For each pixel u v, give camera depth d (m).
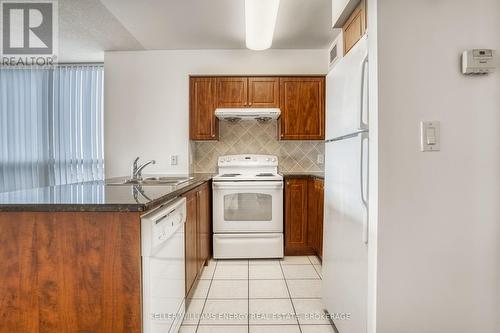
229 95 3.50
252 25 2.60
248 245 3.25
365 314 1.40
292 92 3.51
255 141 3.86
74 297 1.23
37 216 1.22
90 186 1.89
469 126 1.27
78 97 4.15
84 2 2.58
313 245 3.27
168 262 1.55
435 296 1.30
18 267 1.23
